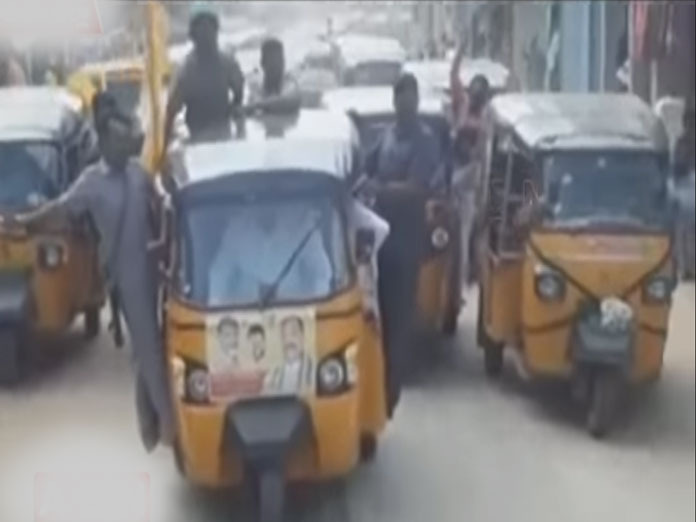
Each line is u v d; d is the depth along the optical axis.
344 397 6.08
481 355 8.65
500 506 6.47
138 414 4.70
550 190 8.02
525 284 8.16
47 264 3.77
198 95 6.73
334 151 6.51
